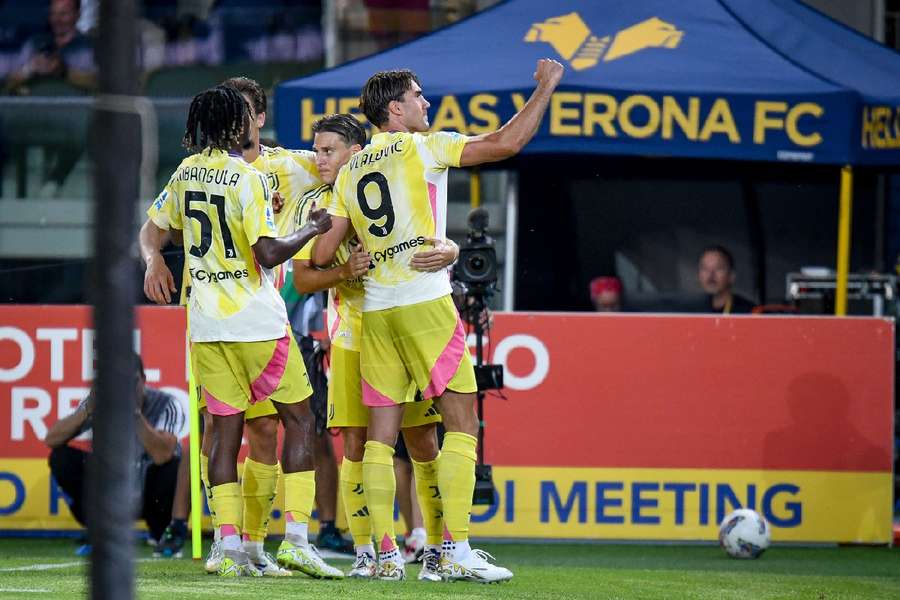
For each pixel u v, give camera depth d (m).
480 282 21.08
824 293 33.25
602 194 37.28
